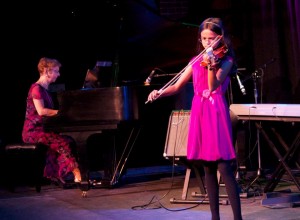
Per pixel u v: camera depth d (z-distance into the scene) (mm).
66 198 4535
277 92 5809
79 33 6168
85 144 4555
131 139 5676
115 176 5117
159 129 6379
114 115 4453
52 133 4984
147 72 6023
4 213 3979
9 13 6023
